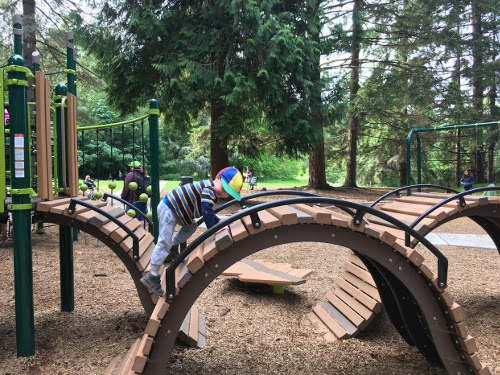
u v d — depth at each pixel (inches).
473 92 920.9
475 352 109.1
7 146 217.3
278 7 566.3
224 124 532.1
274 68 513.0
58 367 126.7
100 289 205.3
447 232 380.5
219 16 517.7
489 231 189.5
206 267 106.4
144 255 156.6
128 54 542.6
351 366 130.2
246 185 995.9
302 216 107.0
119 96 584.1
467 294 200.8
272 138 806.5
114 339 146.9
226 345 143.6
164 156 1476.4
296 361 133.0
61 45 506.3
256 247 108.2
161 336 104.8
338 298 174.6
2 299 189.9
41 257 268.5
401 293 125.3
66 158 174.7
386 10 777.6
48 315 169.9
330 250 300.7
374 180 1286.9
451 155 1056.2
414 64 837.8
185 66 513.7
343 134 989.2
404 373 126.1
